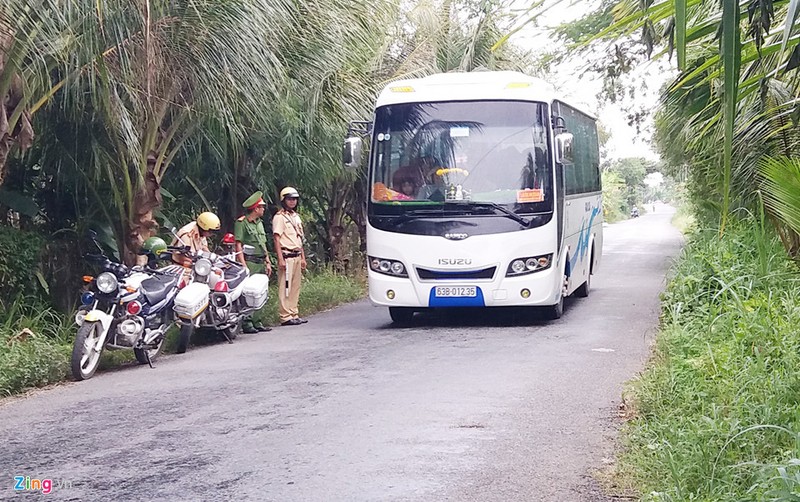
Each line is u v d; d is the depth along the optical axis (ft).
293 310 43.91
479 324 40.65
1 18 26.84
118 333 30.32
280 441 20.54
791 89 20.47
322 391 25.96
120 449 20.26
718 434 18.03
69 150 38.60
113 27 30.42
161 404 24.93
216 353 34.55
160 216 45.75
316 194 63.10
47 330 34.65
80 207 42.47
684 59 9.52
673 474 16.06
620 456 18.74
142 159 38.40
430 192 39.04
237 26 33.81
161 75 34.94
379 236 39.47
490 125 39.22
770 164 18.04
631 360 29.94
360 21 43.19
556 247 38.88
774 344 23.71
